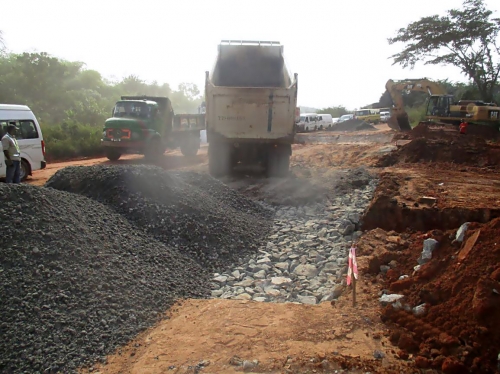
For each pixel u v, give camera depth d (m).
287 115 12.16
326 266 6.67
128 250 6.13
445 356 4.03
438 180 11.46
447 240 5.90
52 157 20.14
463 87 48.41
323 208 9.89
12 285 4.68
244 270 6.59
